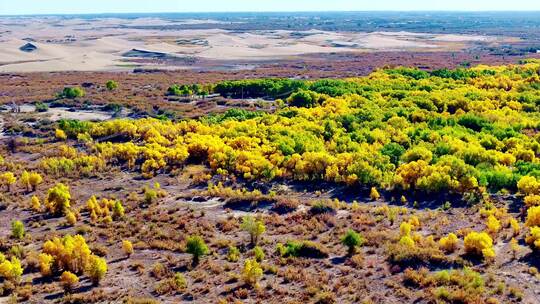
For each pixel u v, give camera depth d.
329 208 48.72
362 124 77.62
